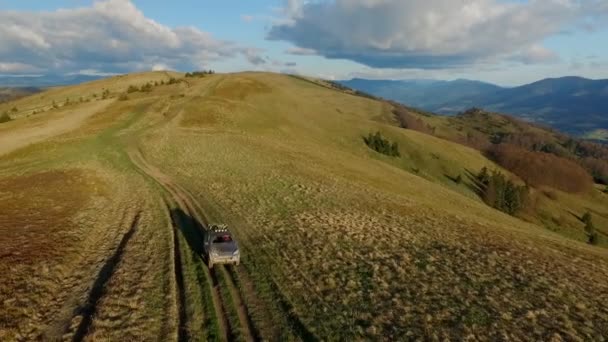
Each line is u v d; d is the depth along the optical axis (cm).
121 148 6206
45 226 2703
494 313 1659
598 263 2611
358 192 4484
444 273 2095
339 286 1900
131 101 10544
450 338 1458
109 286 1836
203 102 9756
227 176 4719
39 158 5681
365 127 12656
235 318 1577
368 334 1482
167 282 1900
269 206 3525
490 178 11719
